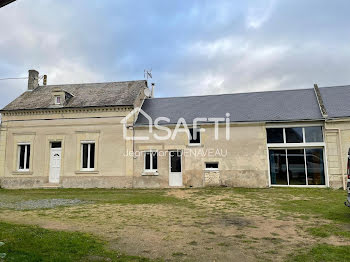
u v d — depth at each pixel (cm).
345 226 647
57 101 1755
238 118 1534
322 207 896
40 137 1711
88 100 1759
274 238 563
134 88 1847
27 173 1680
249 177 1465
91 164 1661
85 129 1669
